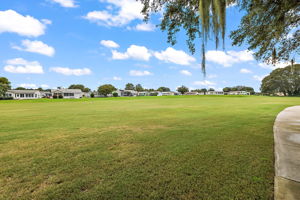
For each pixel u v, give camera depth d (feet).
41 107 49.39
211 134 13.82
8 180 6.81
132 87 311.27
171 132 15.10
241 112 29.50
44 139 13.28
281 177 6.40
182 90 266.98
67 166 8.11
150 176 6.94
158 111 33.94
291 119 20.18
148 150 10.30
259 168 7.30
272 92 183.21
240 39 15.84
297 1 9.48
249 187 5.86
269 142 11.10
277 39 14.42
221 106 44.50
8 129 17.19
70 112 34.04
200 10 7.22
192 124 18.80
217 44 7.27
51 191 5.98
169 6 11.34
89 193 5.81
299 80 148.36
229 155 8.98
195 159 8.61
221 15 7.04
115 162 8.52
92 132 15.65
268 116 23.68
